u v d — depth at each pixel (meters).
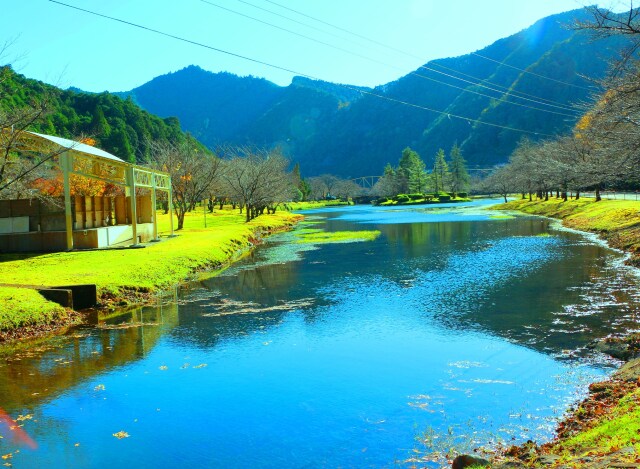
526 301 19.28
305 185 170.75
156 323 17.81
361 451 8.87
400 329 16.34
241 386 11.95
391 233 50.31
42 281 20.95
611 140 26.05
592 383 11.23
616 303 18.36
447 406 10.52
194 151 78.88
